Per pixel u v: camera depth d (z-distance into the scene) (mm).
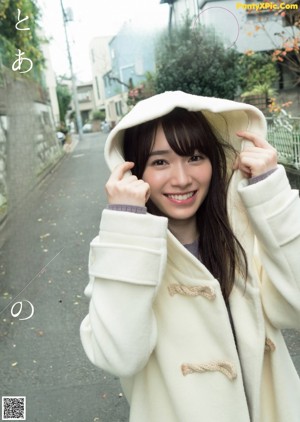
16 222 1552
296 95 9141
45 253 1758
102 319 939
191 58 8453
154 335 995
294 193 1050
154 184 1062
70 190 6746
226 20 8609
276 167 1060
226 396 1057
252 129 1137
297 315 1069
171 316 1076
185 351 1071
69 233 4645
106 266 940
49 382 2311
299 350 2465
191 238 1205
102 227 971
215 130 1208
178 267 1080
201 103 1001
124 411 2086
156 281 949
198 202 1097
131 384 1193
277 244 1020
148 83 10898
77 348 2605
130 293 935
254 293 1089
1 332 2471
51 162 5328
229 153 1199
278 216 1010
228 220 1146
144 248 937
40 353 2531
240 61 8711
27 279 1573
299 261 1022
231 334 1059
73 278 3594
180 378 1058
